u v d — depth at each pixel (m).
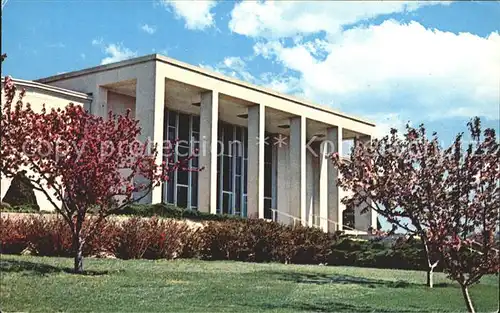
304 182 30.19
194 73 24.70
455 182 9.72
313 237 22.66
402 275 16.52
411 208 10.45
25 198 16.64
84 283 10.91
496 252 9.20
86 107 23.33
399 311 10.20
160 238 17.62
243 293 11.00
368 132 33.75
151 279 12.04
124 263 14.78
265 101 28.45
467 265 9.51
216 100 25.80
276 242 21.28
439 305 10.91
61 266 12.85
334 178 31.94
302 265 19.84
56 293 9.84
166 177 13.55
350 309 10.13
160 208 20.41
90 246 15.54
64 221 15.22
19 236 14.77
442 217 9.64
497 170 9.39
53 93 21.72
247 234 20.80
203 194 25.30
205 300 10.05
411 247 19.73
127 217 17.95
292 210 30.11
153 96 22.56
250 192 28.00
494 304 11.15
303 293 11.59
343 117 32.47
